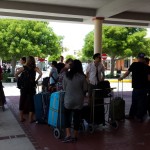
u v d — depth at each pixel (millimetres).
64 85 4715
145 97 6285
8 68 23312
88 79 6754
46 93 6047
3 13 12359
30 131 5398
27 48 18734
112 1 10531
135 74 6277
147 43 23438
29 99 6094
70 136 4750
